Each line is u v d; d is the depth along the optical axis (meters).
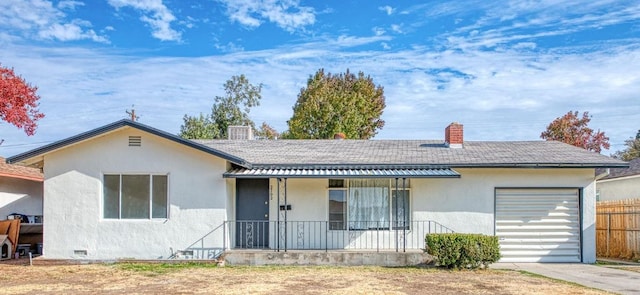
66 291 11.73
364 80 48.94
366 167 17.23
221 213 16.44
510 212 17.55
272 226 17.61
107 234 16.39
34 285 12.52
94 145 16.61
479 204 17.42
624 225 18.53
